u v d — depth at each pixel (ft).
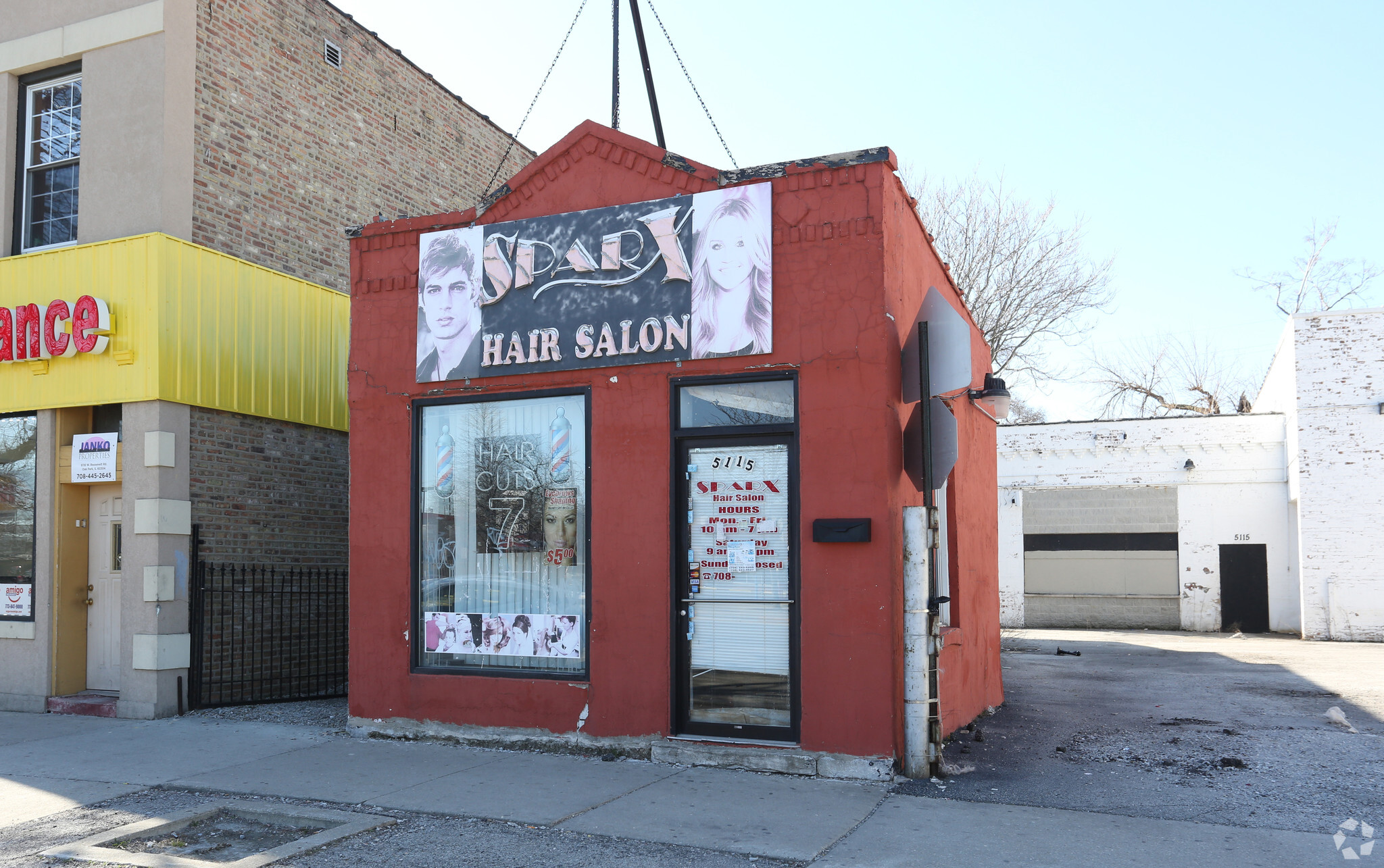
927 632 22.94
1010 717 32.22
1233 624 84.69
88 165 34.60
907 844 17.80
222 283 35.06
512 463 27.58
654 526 25.02
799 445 23.56
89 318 32.37
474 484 28.02
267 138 38.42
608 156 26.48
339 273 42.24
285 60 39.70
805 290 23.86
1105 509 89.35
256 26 38.14
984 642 33.32
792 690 23.44
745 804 20.53
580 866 16.89
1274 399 89.20
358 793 21.76
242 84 37.24
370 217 44.70
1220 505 85.76
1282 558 83.51
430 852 17.66
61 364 33.86
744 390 24.63
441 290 28.37
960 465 30.37
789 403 24.12
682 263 25.16
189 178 34.32
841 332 23.40
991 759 25.04
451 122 52.08
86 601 34.47
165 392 32.30
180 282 33.22
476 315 27.84
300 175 40.19
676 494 25.04
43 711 33.22
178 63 34.19
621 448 25.58
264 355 36.81
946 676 27.45
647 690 24.77
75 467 33.68
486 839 18.43
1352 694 38.93
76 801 21.44
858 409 23.06
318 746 27.04
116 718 31.81
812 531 23.21
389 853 17.63
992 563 35.58
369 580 28.78
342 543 40.65
